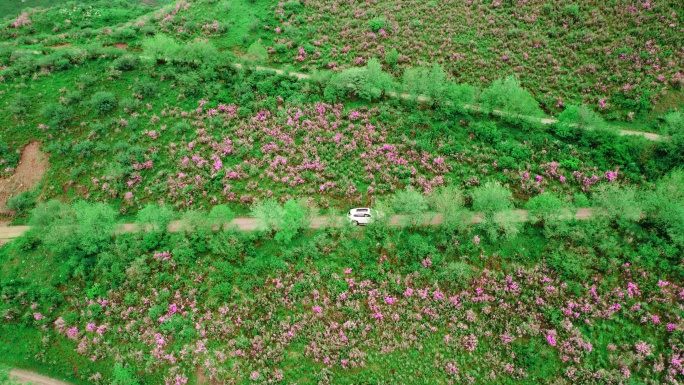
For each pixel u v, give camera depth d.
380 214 49.69
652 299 44.19
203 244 49.69
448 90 62.09
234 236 49.81
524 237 50.00
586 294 44.88
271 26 77.62
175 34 76.81
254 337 43.81
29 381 43.56
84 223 49.53
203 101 63.62
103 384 43.09
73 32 78.12
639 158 55.69
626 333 42.75
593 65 65.25
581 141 57.62
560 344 42.25
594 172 54.97
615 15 69.94
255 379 41.56
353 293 46.25
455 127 60.94
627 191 49.31
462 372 41.56
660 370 40.41
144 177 56.44
